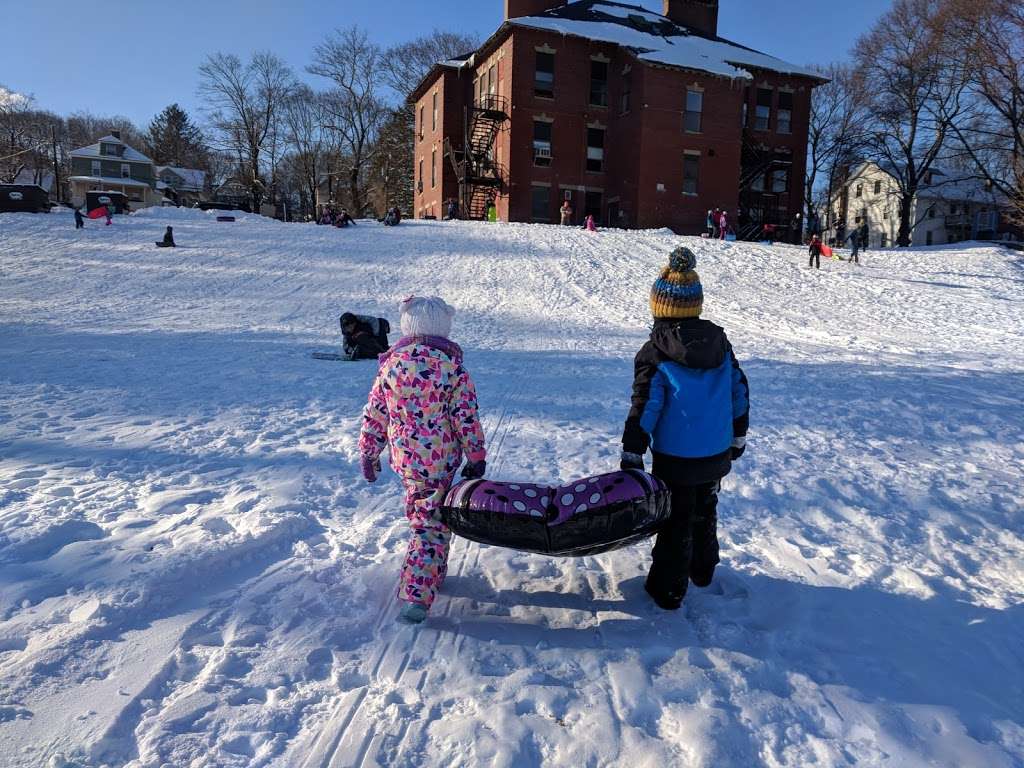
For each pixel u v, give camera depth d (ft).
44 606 9.22
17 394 24.21
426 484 9.74
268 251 82.84
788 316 56.13
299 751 6.85
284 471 16.31
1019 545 13.01
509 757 6.82
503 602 10.43
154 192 256.11
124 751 6.70
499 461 17.69
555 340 43.78
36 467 15.99
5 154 264.11
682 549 9.97
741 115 122.52
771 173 137.18
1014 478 16.99
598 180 125.70
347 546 12.10
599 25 126.93
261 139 218.59
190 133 337.52
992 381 30.07
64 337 39.42
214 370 30.66
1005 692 8.22
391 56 205.98
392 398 9.75
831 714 7.68
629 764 6.85
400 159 201.98
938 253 93.97
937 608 10.31
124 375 28.78
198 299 57.77
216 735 7.02
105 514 12.94
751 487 15.97
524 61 119.03
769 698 7.94
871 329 50.52
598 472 16.96
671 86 117.29
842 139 165.58
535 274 73.10
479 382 29.19
